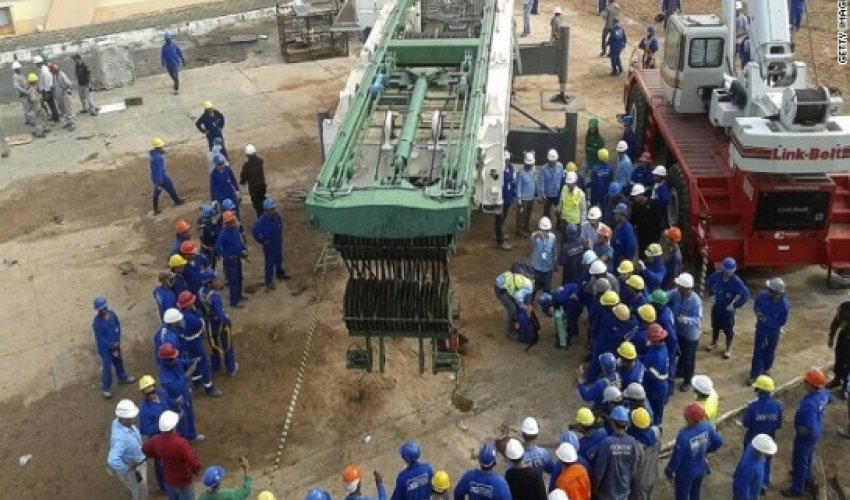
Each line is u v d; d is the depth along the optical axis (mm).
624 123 15578
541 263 11992
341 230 7969
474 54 11430
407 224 7832
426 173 9047
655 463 8133
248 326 12234
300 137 18562
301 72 22469
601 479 7691
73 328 12438
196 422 10359
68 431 10398
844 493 8945
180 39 25516
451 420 10211
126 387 11102
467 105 10094
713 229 12336
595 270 10367
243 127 19234
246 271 13648
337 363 11336
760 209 11727
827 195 11555
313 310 12570
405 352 11414
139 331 12258
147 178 17109
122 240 14836
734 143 11641
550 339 11680
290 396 10758
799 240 12000
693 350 10359
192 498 8570
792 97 10914
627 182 13664
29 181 17234
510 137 15367
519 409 10352
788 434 9836
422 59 11562
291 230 14773
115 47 21859
